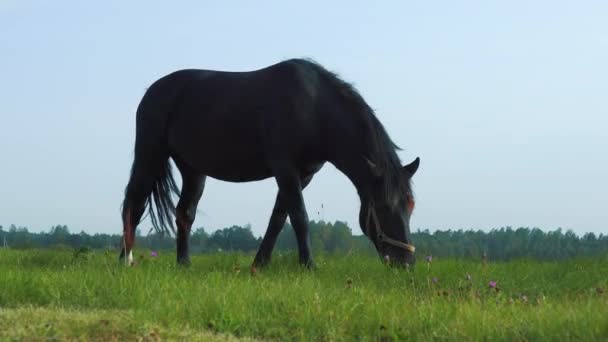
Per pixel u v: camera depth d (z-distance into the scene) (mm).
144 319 6125
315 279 8609
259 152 10148
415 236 37875
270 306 6824
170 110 10977
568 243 47000
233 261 11094
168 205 11234
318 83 9914
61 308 6766
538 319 6273
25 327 5594
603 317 6133
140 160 11258
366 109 9680
